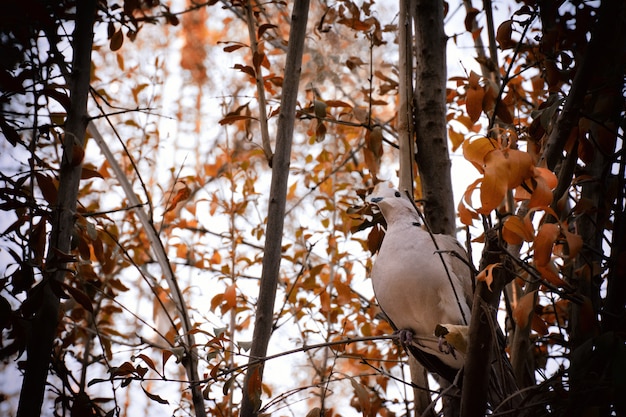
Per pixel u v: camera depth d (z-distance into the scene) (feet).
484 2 17.69
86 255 13.75
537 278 10.64
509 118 14.24
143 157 21.57
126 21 16.79
